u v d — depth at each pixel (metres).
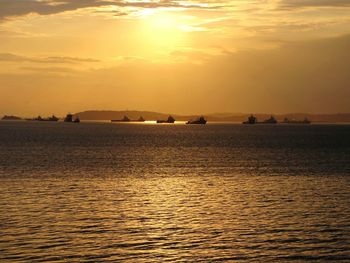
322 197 61.94
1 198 58.50
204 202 58.28
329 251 38.12
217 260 36.03
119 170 93.44
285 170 95.31
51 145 171.25
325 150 156.25
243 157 127.81
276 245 39.69
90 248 38.31
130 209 53.44
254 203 57.69
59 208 53.03
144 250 38.12
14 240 39.88
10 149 148.25
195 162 112.50
